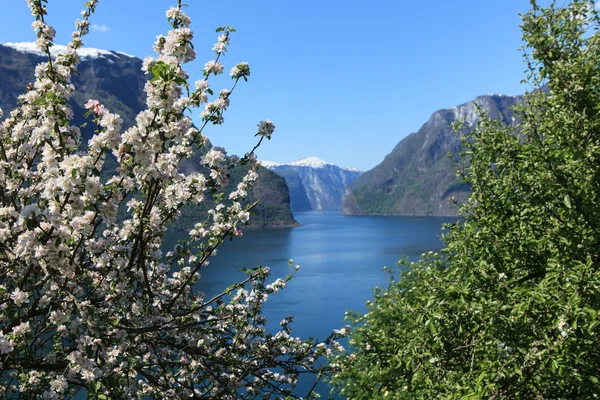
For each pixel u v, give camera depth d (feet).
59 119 13.94
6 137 19.13
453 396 23.59
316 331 178.91
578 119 27.71
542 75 30.73
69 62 16.99
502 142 30.53
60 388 14.03
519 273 30.55
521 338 19.34
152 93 14.03
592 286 18.17
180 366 19.21
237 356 20.33
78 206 13.16
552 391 21.01
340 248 533.96
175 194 17.03
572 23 30.99
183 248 21.06
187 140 16.51
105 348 15.98
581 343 20.25
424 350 25.25
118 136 13.53
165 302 18.93
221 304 20.11
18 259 14.64
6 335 13.58
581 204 24.54
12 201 16.78
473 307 20.01
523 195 29.86
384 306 48.47
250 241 649.61
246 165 18.93
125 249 16.22
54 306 14.06
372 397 39.70
